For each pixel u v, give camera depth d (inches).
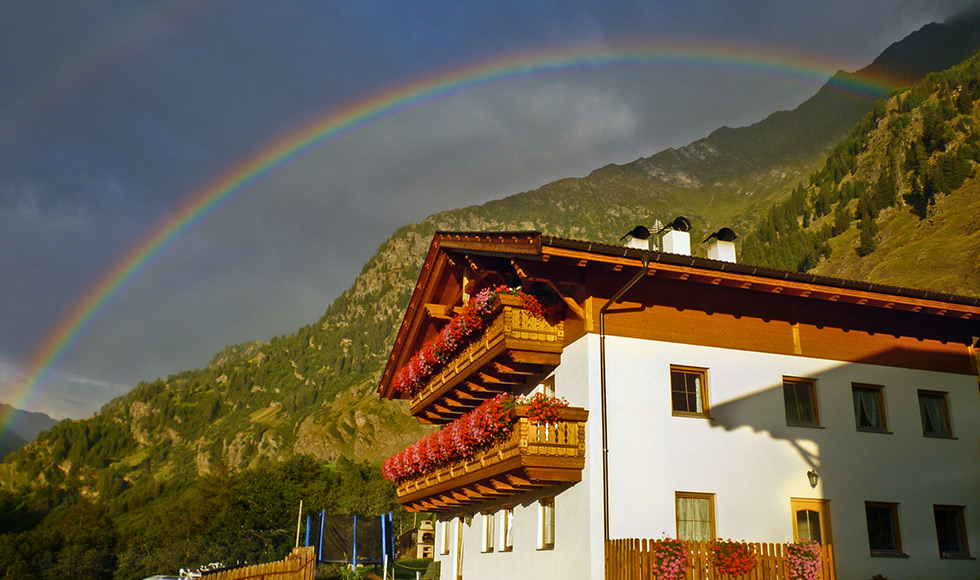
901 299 748.0
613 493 646.5
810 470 708.0
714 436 687.7
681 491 665.6
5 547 3255.4
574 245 642.2
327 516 1636.3
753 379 715.4
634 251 660.1
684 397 695.7
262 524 3184.1
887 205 7770.7
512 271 795.4
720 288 731.4
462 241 804.6
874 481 727.1
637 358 684.1
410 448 979.3
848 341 762.2
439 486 895.1
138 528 3986.2
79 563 3250.5
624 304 695.1
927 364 788.6
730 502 674.8
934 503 742.5
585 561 638.5
